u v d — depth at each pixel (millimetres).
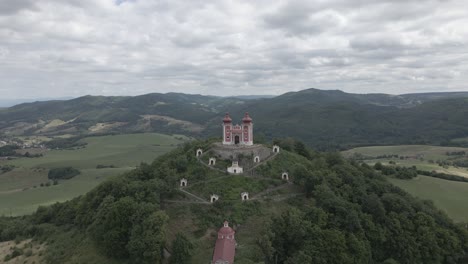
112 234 118625
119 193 146250
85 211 157750
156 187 141125
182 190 149000
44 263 130750
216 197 140750
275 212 138500
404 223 137000
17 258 140125
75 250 132250
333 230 122500
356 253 118750
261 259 112812
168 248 118000
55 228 163375
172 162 170000
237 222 131125
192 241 120500
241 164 167625
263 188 151750
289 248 121625
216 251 113312
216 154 175125
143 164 186000
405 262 129125
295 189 155125
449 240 134625
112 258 119500
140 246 110188
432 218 140750
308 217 128375
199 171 160500
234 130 186250
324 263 112875
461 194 191375
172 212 135875
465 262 137500
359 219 131625
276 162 173125
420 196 188000
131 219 122188
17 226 174000
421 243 131500
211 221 131625
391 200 149000
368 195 150500
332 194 141125
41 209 192375
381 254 130125
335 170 172875
